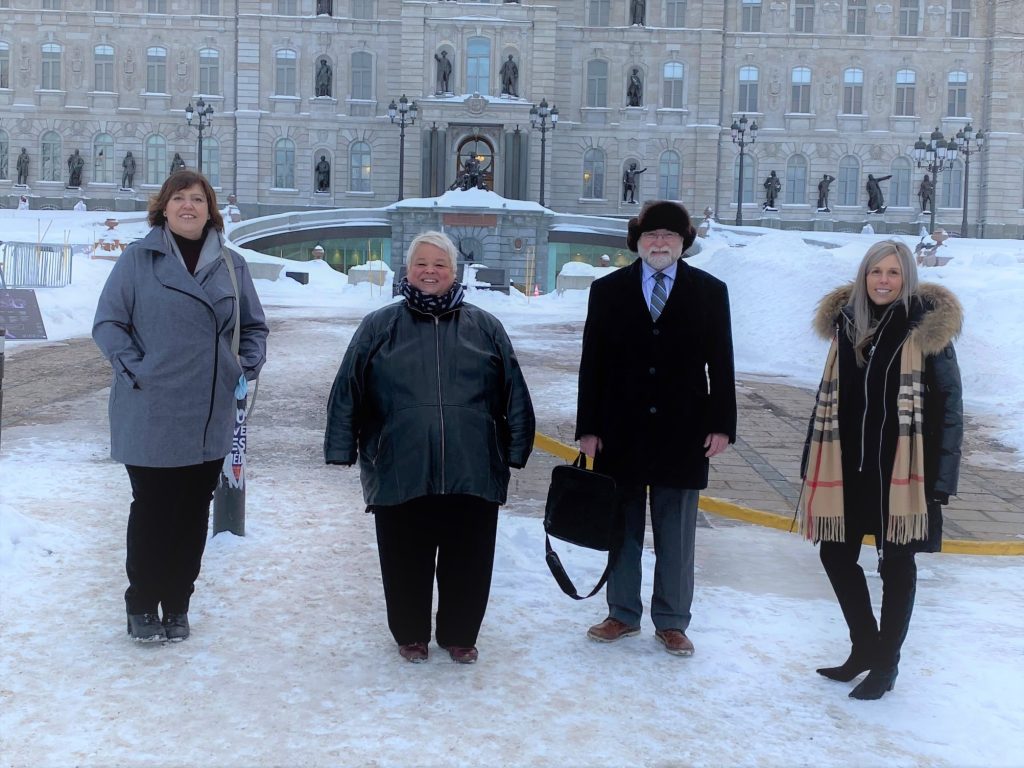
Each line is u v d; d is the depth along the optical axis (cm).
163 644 454
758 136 6266
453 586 446
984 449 1009
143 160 6219
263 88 6169
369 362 441
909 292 420
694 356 472
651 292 477
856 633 434
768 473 880
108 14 6138
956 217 6250
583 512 463
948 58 6216
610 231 5356
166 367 438
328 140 6188
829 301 441
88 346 1681
